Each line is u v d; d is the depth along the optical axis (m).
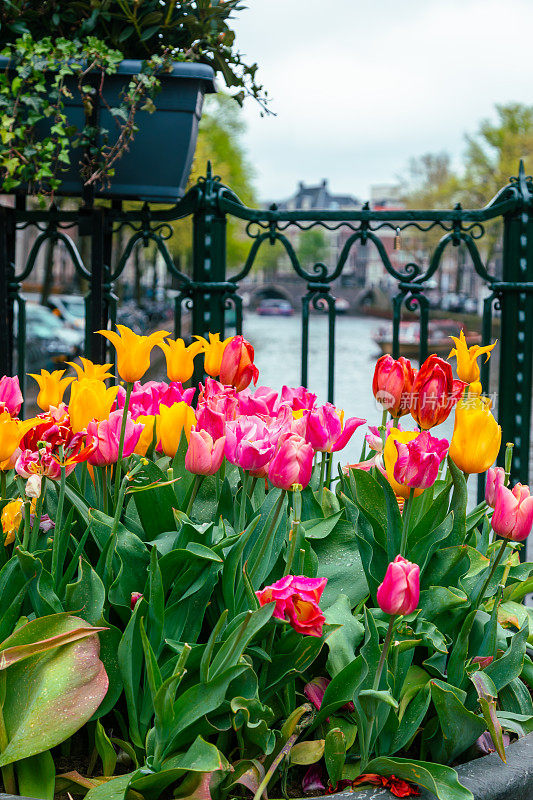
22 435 1.63
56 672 1.57
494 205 3.35
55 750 1.76
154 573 1.64
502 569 1.91
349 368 23.92
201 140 14.06
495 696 1.64
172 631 1.69
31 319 15.39
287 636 1.70
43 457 1.63
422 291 3.39
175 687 1.49
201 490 1.95
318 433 1.92
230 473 2.12
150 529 1.88
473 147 41.88
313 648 1.66
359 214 3.35
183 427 1.92
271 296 95.00
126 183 3.25
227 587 1.70
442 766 1.54
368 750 1.61
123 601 1.72
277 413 2.02
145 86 3.06
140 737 1.61
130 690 1.60
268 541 1.69
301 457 1.56
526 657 2.04
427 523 1.87
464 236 3.36
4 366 3.47
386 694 1.49
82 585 1.67
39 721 1.53
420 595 1.79
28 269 3.55
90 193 3.23
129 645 1.60
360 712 1.60
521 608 2.05
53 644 1.56
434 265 3.37
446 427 2.30
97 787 1.50
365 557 1.83
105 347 3.58
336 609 1.83
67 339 15.09
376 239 3.37
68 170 3.21
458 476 1.80
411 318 34.75
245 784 1.55
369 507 1.90
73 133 3.07
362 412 13.88
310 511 1.99
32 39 3.05
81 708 1.54
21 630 1.57
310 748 1.65
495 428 1.73
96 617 1.65
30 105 3.13
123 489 1.72
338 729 1.60
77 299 19.47
